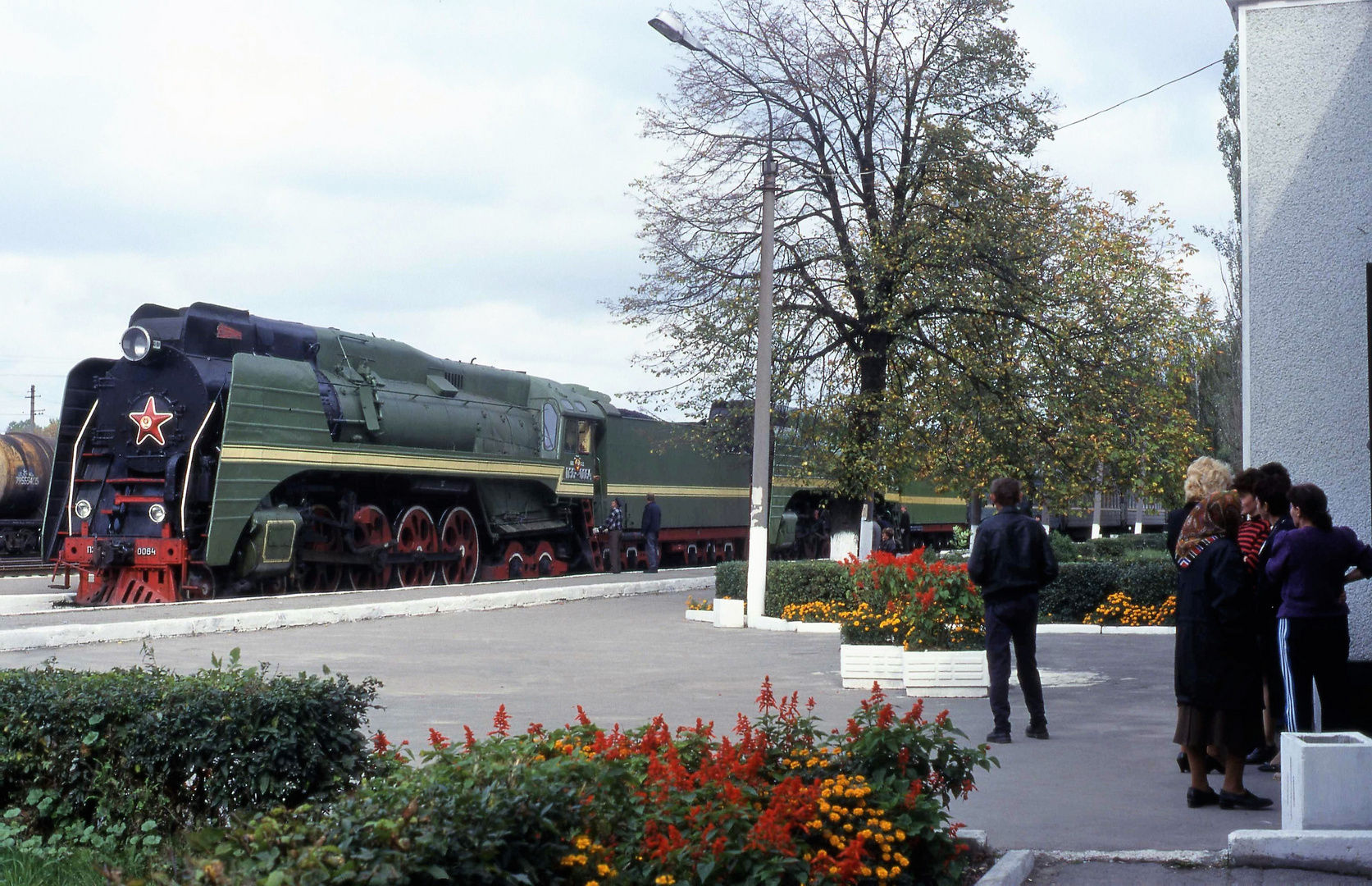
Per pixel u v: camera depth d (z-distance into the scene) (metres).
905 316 22.47
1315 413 8.45
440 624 18.81
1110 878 5.91
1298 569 7.65
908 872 5.52
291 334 22.67
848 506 24.36
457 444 26.06
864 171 23.52
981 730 9.93
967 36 23.28
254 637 16.66
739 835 4.98
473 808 4.42
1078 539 51.50
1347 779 6.13
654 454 34.38
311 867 3.89
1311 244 8.48
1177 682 7.37
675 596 24.97
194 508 20.11
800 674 13.26
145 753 6.52
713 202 24.41
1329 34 8.48
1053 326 23.42
